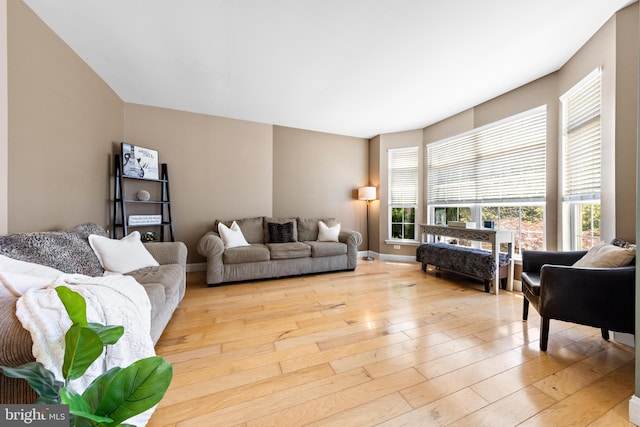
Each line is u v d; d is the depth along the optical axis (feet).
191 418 3.48
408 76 8.45
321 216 14.88
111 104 9.32
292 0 5.35
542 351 5.21
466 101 10.45
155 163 10.61
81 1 5.39
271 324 6.41
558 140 8.21
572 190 7.67
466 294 8.79
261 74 8.34
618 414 3.59
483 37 6.54
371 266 13.24
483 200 10.73
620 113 5.82
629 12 5.66
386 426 3.38
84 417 1.66
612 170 6.05
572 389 4.09
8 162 5.06
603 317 4.79
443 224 12.93
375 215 15.49
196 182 11.68
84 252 5.18
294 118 12.46
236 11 5.66
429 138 13.55
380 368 4.64
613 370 4.58
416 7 5.52
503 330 6.12
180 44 6.84
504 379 4.33
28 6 5.49
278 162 13.80
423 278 10.86
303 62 7.65
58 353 2.34
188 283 10.01
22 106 5.40
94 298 2.95
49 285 3.10
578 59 7.15
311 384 4.20
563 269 5.05
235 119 12.42
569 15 5.86
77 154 7.27
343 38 6.56
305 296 8.54
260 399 3.85
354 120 12.72
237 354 5.07
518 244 9.55
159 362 1.86
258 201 12.98
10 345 2.26
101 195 8.62
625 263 4.91
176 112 11.27
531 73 8.34
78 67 7.28
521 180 9.29
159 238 10.53
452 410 3.66
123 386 1.74
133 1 5.40
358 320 6.66
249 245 11.10
